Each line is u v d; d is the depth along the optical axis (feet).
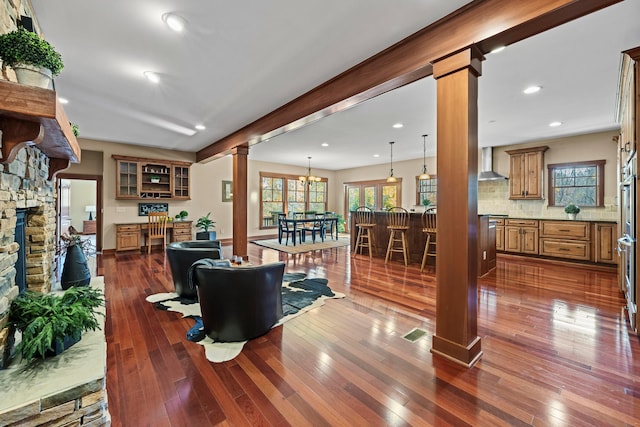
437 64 7.21
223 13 6.97
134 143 21.48
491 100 12.62
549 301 11.16
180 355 7.25
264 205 31.86
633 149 8.47
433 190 28.07
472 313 7.02
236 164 18.04
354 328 8.80
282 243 26.16
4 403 4.02
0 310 4.71
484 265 15.17
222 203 26.86
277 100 12.57
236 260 12.61
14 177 5.34
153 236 21.33
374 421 5.07
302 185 35.24
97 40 8.10
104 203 20.92
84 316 5.45
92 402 4.63
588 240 16.88
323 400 5.62
